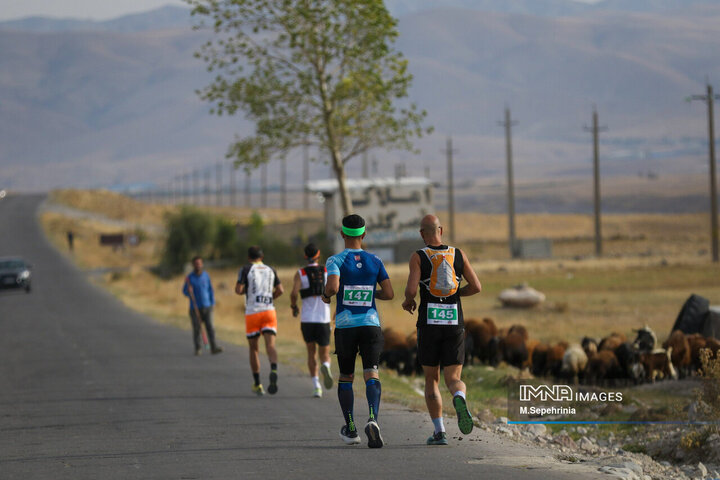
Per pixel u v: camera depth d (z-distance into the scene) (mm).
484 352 75625
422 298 33219
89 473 30703
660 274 193375
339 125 110938
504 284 184250
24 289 187250
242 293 52062
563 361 63719
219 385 56938
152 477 29547
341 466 30219
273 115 110812
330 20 107000
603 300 143375
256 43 109062
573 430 42688
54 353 81812
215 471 30156
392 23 108000
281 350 80188
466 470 29078
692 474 32406
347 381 34938
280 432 38562
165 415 45000
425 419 41375
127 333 99438
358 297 34375
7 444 38062
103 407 48781
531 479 27578
